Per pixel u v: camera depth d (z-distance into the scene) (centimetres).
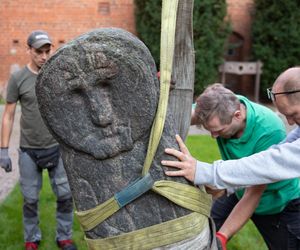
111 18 1142
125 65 169
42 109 176
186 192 180
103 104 171
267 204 259
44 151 352
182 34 226
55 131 176
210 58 1088
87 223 181
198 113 229
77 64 168
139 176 177
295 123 207
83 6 1135
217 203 298
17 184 525
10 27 1137
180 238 181
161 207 179
